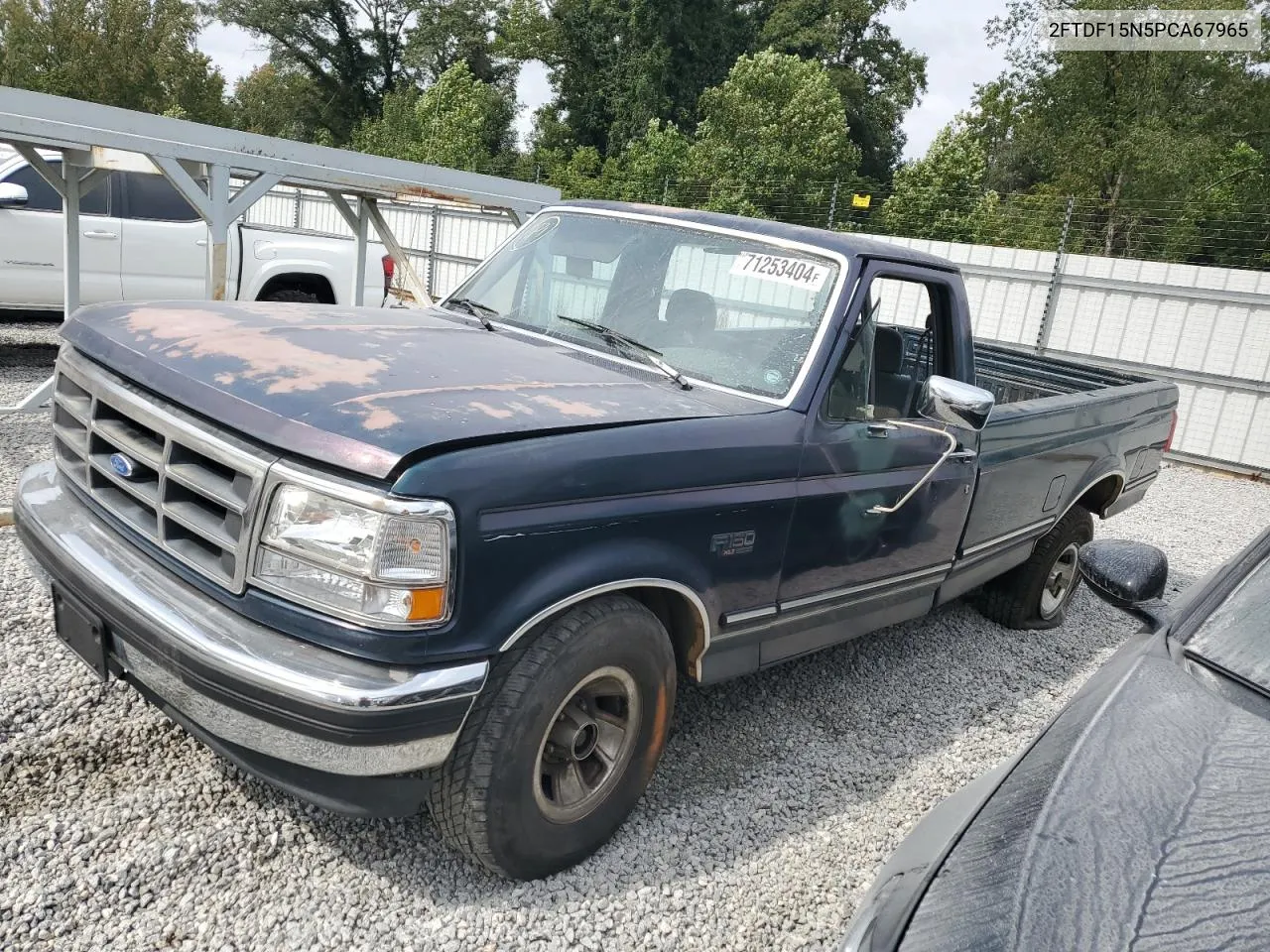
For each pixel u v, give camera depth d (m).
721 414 3.01
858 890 2.99
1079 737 1.93
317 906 2.59
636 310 3.63
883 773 3.71
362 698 2.17
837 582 3.50
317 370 2.62
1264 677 2.13
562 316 3.70
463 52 53.75
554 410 2.64
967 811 1.92
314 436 2.25
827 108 32.41
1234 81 30.06
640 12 42.56
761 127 31.89
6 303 9.00
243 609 2.36
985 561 4.52
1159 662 2.19
